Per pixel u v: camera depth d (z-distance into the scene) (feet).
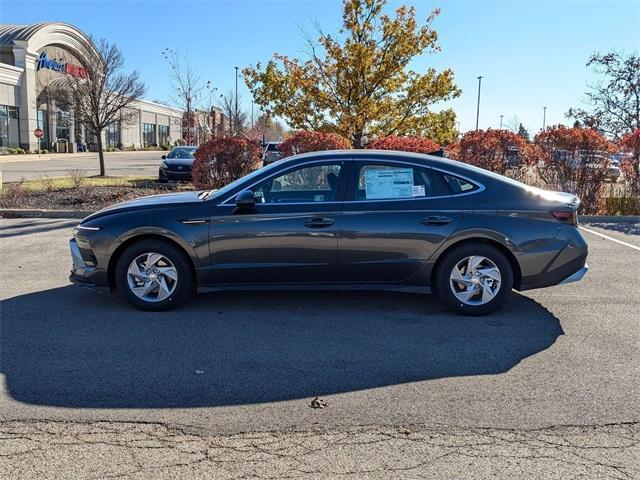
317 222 18.13
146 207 18.79
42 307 19.34
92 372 13.98
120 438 10.85
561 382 13.44
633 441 10.83
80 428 11.23
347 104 60.39
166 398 12.58
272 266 18.39
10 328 17.20
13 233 35.01
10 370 14.08
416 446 10.60
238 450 10.44
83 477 9.58
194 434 11.02
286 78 60.95
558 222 18.31
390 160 18.70
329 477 9.61
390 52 59.21
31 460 10.08
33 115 160.86
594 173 43.01
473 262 18.29
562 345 15.92
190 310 19.06
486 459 10.17
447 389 13.07
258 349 15.57
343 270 18.42
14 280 23.04
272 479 9.55
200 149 50.01
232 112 135.64
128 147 215.51
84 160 141.59
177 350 15.47
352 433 11.07
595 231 36.76
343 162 18.71
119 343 15.98
